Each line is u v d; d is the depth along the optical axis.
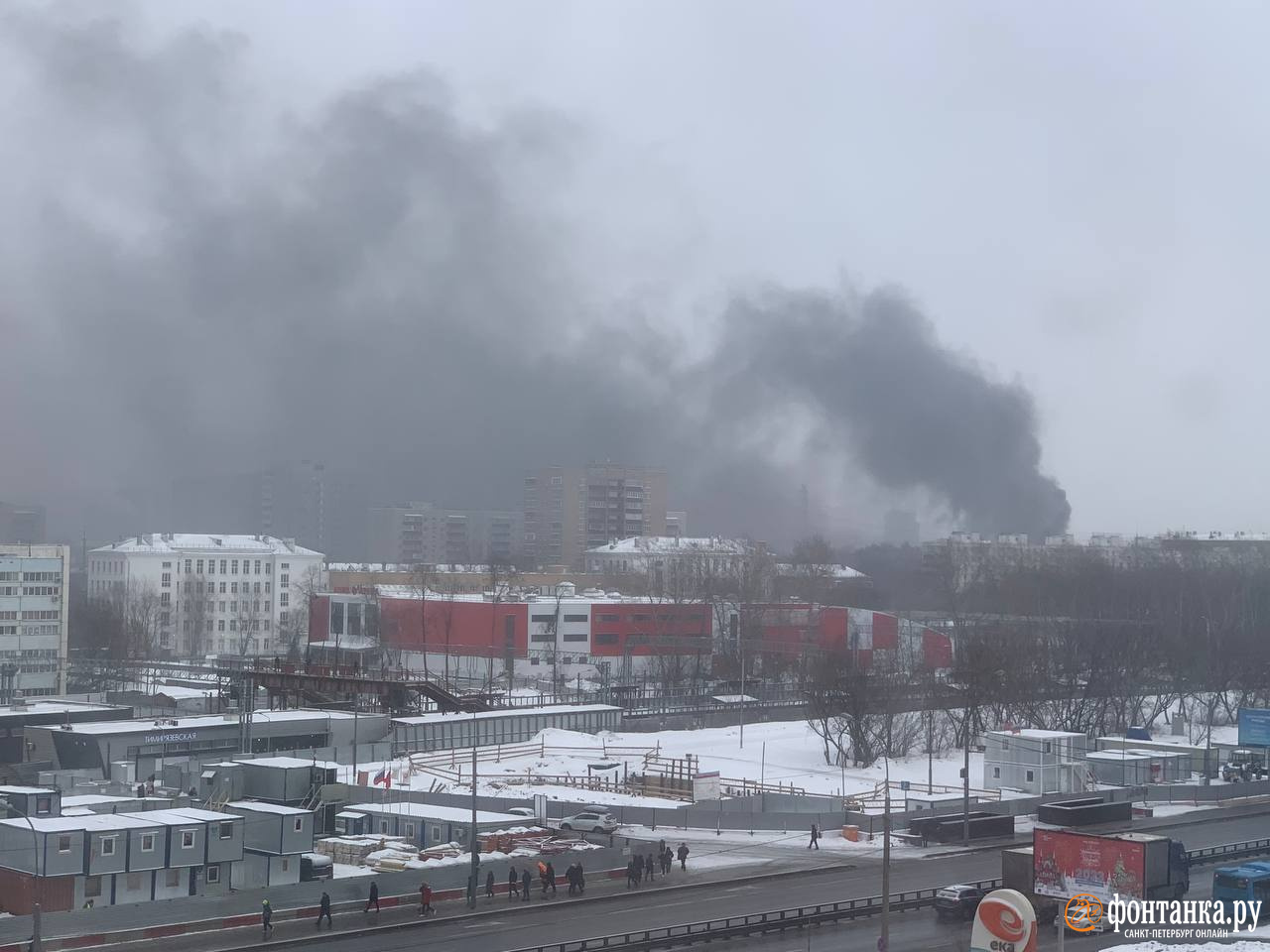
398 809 80.00
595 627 178.25
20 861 59.88
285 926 56.97
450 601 178.00
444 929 56.78
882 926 50.91
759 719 138.88
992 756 102.06
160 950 52.12
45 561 156.25
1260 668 161.50
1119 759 101.00
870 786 101.06
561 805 85.69
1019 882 58.72
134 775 95.81
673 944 53.91
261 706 132.00
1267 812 91.94
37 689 154.75
